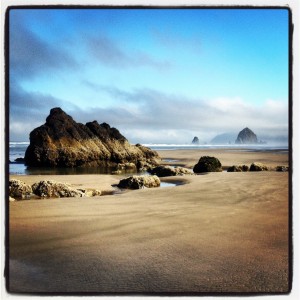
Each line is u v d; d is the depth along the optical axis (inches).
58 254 151.4
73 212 215.6
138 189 321.7
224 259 146.5
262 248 156.9
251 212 215.8
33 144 766.5
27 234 173.5
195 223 192.1
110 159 832.9
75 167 755.4
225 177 409.4
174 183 390.3
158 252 152.8
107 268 139.3
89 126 877.8
